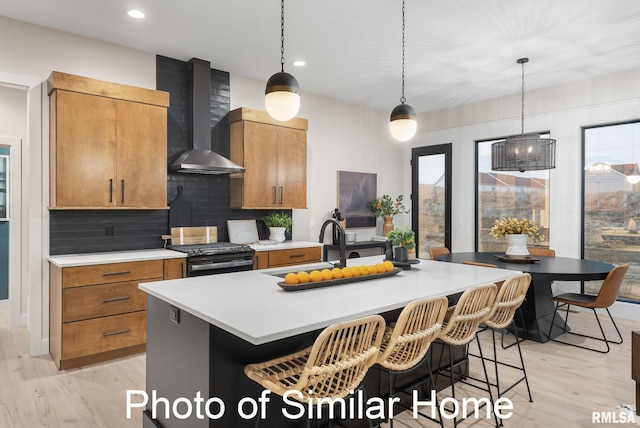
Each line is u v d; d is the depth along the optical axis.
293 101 2.40
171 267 3.53
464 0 2.96
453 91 5.19
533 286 3.79
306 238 5.29
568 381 2.91
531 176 5.21
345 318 1.64
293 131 4.71
